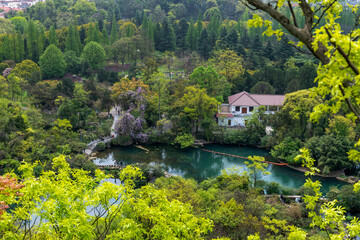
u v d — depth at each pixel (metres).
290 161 47.50
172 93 72.50
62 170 13.09
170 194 24.73
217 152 54.88
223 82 76.88
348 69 4.95
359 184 6.58
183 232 11.81
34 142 44.72
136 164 41.84
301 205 30.88
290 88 73.69
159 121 59.38
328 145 44.75
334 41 4.72
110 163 48.56
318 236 20.98
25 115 50.34
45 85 69.88
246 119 61.88
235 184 32.81
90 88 72.88
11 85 64.75
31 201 11.30
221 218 22.09
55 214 10.74
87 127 60.91
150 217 12.01
